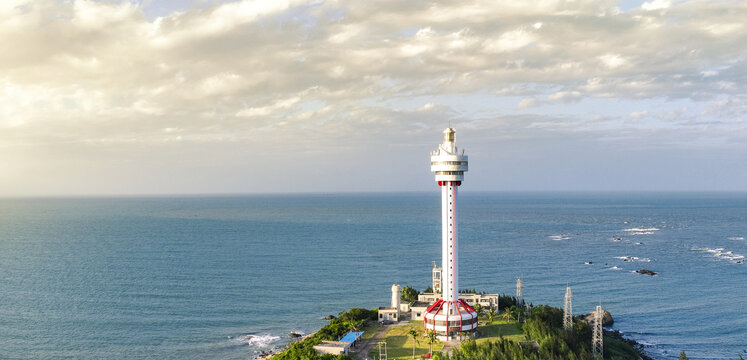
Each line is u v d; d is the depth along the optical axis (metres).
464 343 163.50
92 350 193.50
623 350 183.25
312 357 153.75
